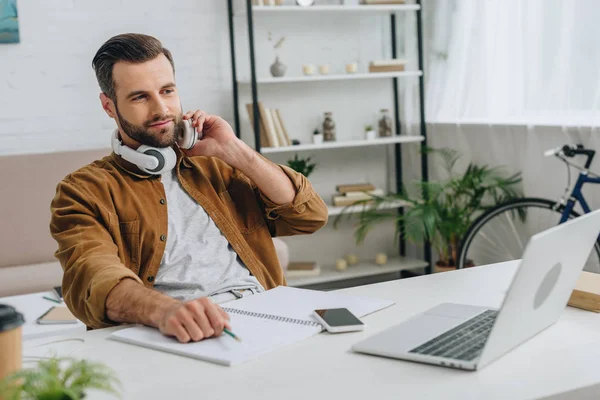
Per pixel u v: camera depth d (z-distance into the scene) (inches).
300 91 159.3
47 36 139.3
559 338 44.2
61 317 81.0
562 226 40.2
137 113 62.5
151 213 63.9
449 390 36.4
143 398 37.1
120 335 47.3
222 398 36.7
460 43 149.6
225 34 151.9
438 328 45.2
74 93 142.3
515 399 35.1
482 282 58.4
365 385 37.4
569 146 116.0
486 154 144.7
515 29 134.6
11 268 119.1
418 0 152.1
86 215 60.0
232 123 154.5
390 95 168.2
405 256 170.7
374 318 49.4
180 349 43.8
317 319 48.5
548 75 127.1
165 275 63.2
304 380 38.5
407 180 169.2
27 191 128.0
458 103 151.9
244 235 68.9
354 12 158.6
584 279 53.9
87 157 134.3
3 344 33.8
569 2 121.6
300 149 145.4
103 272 52.5
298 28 157.4
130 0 144.3
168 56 64.8
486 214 131.7
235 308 51.9
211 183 69.6
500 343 39.7
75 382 31.2
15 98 138.6
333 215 165.3
